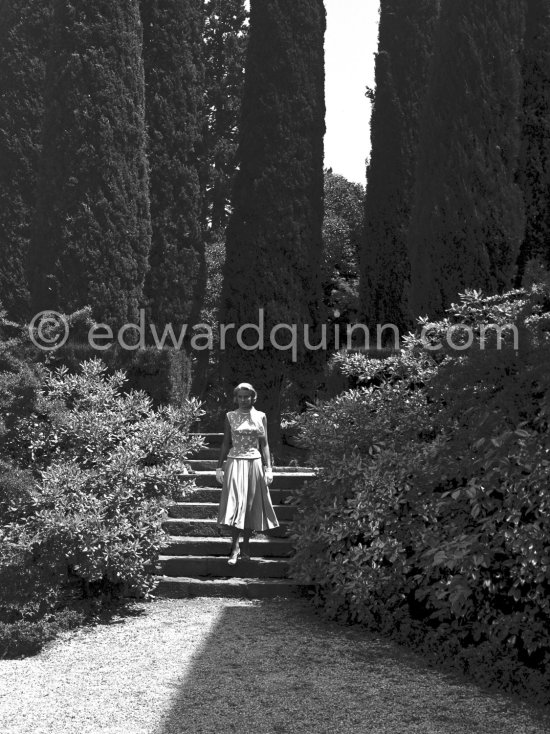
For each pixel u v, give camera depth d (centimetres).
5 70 1421
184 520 813
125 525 666
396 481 642
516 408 526
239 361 1233
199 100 1583
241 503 725
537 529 498
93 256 1098
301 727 414
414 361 759
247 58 1300
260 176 1260
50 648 571
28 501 650
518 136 947
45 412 707
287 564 739
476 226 915
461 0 955
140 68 1173
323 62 1312
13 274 1405
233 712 436
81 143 1116
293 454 1196
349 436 714
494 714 438
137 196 1145
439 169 943
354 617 627
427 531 594
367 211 1413
